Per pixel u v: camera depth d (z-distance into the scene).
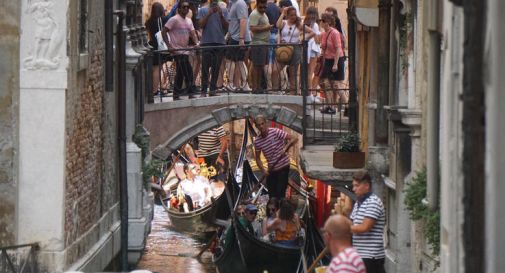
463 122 10.38
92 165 19.30
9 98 16.98
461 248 10.66
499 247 9.62
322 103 24.06
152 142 24.92
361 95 22.59
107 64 20.00
